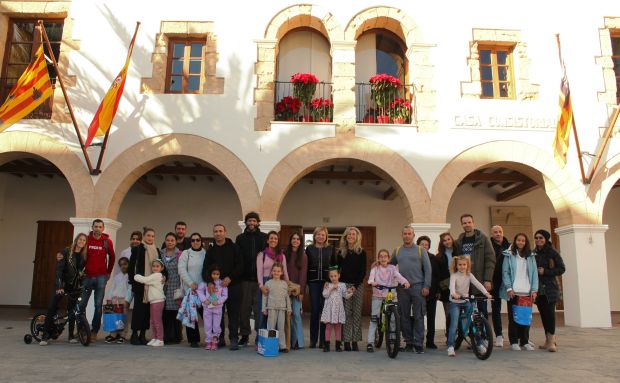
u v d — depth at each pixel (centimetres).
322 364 550
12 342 667
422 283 637
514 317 641
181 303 665
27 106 845
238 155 931
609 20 1009
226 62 970
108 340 682
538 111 970
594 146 962
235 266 644
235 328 635
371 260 1233
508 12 1007
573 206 938
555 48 995
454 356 607
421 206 922
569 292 938
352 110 954
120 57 968
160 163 977
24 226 1226
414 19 999
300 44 1096
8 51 1001
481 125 959
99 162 902
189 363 542
